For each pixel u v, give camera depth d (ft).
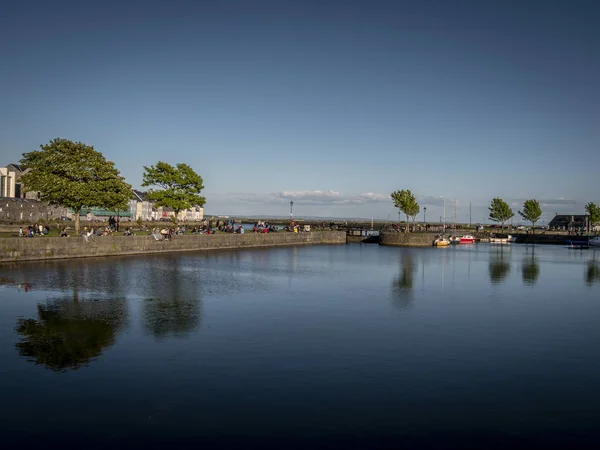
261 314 96.89
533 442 45.98
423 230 483.10
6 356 67.21
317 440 45.27
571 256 277.44
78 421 48.26
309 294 122.62
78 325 84.48
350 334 82.43
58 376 59.88
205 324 87.30
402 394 56.39
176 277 145.89
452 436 46.75
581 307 111.86
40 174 210.18
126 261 185.06
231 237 273.75
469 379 61.87
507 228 573.74
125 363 64.95
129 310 97.45
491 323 93.40
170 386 57.21
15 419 48.52
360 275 165.99
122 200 225.35
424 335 82.99
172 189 274.57
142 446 43.80
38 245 173.17
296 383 59.00
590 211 563.07
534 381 61.72
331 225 489.67
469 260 237.66
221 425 47.83
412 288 137.28
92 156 219.61
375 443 45.01
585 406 54.19
